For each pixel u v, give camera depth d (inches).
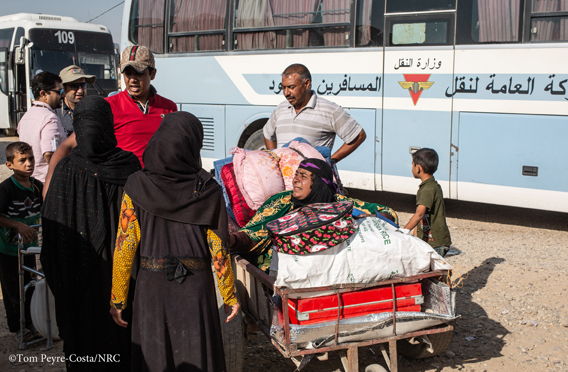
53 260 113.2
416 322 112.3
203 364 96.8
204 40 330.6
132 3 359.3
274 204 132.5
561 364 140.0
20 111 628.7
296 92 176.9
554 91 235.6
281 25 300.5
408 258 111.8
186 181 96.7
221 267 99.7
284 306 103.7
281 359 144.3
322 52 289.6
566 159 236.2
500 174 251.6
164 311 96.2
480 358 143.6
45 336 153.1
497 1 243.4
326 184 128.3
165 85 351.3
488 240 251.4
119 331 112.8
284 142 186.7
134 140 148.3
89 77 210.5
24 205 156.3
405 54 267.0
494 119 249.8
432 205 167.6
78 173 111.0
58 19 650.8
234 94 322.0
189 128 97.2
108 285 112.3
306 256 105.5
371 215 128.6
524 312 171.6
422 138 267.9
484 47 247.9
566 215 299.4
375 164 282.0
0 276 157.5
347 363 111.8
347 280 107.3
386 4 269.6
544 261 219.8
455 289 190.9
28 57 591.2
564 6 230.8
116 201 113.6
